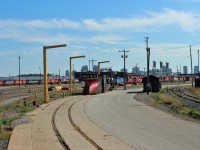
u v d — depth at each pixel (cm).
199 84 9619
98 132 1988
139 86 11944
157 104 4131
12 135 1861
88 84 6788
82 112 3203
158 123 2389
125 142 1662
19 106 3700
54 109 3516
